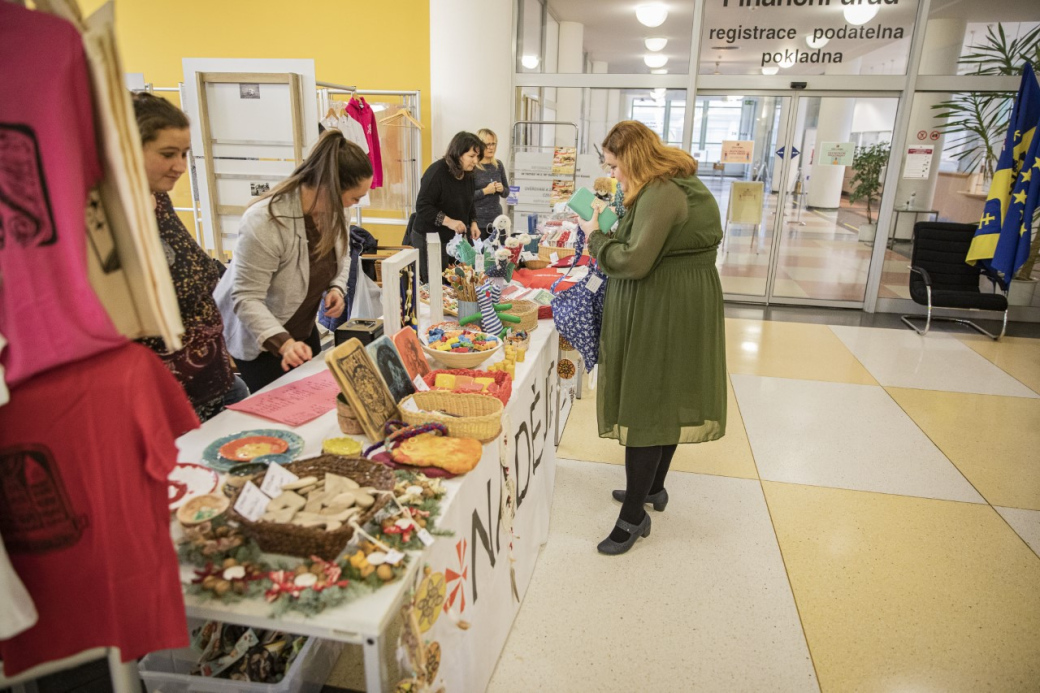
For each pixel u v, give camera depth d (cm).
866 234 638
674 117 643
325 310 237
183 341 174
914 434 365
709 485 308
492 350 210
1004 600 231
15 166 81
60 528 92
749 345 522
